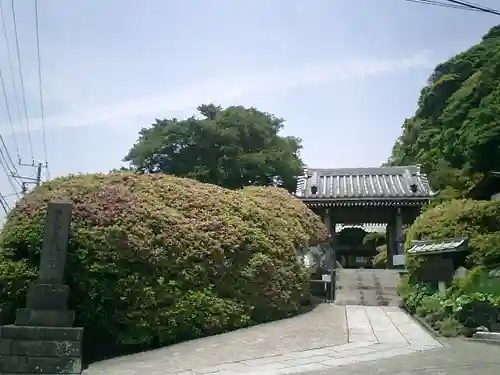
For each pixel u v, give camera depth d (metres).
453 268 13.64
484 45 46.84
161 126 41.22
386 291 17.69
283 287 13.30
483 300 11.33
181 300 10.62
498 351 9.25
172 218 11.49
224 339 10.41
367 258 37.97
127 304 9.91
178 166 37.69
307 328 11.62
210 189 13.88
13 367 8.12
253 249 12.84
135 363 8.62
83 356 9.41
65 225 9.23
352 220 27.23
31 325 8.48
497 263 13.38
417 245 15.30
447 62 47.91
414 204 25.62
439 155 38.97
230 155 37.38
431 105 47.44
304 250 16.20
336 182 28.52
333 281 18.23
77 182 11.47
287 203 17.62
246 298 12.09
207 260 11.54
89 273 9.60
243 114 40.41
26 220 9.96
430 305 12.70
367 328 11.79
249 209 13.98
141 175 13.05
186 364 8.38
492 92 32.97
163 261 10.66
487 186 23.20
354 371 7.54
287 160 40.53
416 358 8.59
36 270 9.48
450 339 10.73
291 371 7.67
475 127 30.05
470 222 15.09
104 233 10.02
